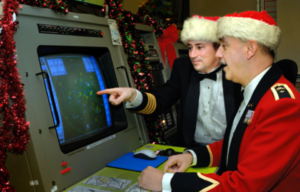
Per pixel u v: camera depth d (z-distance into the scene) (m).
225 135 1.04
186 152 1.18
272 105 0.75
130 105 1.38
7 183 0.94
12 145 0.93
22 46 0.99
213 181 0.82
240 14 0.88
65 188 1.01
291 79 1.04
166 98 1.58
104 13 1.52
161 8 2.29
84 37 1.29
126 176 1.07
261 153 0.73
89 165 1.14
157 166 1.15
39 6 1.08
